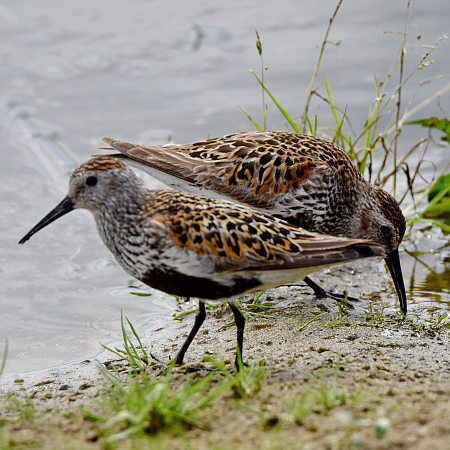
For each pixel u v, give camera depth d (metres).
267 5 21.88
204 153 11.46
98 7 22.34
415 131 16.42
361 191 12.16
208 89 18.34
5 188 15.36
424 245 13.44
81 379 9.03
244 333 10.00
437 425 6.46
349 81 17.84
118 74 19.30
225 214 8.41
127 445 6.49
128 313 11.34
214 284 8.48
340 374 8.00
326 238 8.40
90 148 16.66
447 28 18.81
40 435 6.91
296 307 11.00
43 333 10.70
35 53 20.22
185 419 6.76
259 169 11.27
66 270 12.73
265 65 18.92
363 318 10.47
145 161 11.20
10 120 17.80
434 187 14.01
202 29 20.72
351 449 6.09
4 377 9.30
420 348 9.05
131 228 8.55
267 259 8.24
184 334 10.38
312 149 11.73
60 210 9.00
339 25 20.02
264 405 7.14
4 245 13.41
